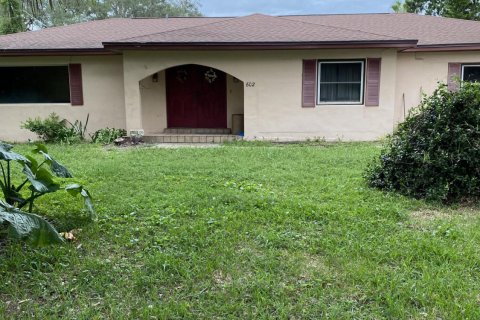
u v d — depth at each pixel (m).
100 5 32.75
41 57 11.55
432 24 13.12
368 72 10.90
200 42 10.41
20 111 11.82
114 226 4.21
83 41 11.91
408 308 2.72
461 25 12.86
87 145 10.35
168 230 4.12
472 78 11.41
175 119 12.45
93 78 11.70
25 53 11.24
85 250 3.66
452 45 10.98
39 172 4.06
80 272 3.22
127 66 11.01
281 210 4.70
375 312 2.69
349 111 11.09
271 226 4.22
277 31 11.36
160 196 5.39
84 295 2.92
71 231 4.09
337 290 2.96
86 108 11.82
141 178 6.50
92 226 4.21
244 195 5.35
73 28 13.70
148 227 4.17
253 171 7.08
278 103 11.11
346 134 11.20
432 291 2.91
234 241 3.83
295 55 10.88
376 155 7.85
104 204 5.02
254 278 3.12
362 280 3.08
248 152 9.02
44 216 4.56
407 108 11.59
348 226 4.21
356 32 11.09
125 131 11.59
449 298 2.82
